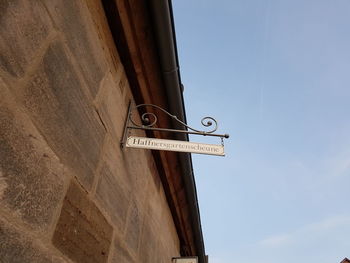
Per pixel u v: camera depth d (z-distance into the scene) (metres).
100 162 1.50
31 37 0.98
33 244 0.89
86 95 1.40
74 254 1.14
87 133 1.37
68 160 1.16
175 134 2.71
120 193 1.76
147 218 2.41
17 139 0.86
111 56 1.86
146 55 2.13
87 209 1.29
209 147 1.93
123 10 1.84
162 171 3.06
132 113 2.20
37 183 0.94
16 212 0.83
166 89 2.36
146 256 2.26
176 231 3.98
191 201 3.60
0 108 0.81
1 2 0.85
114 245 1.58
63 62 1.19
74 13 1.35
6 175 0.80
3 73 0.83
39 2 1.05
